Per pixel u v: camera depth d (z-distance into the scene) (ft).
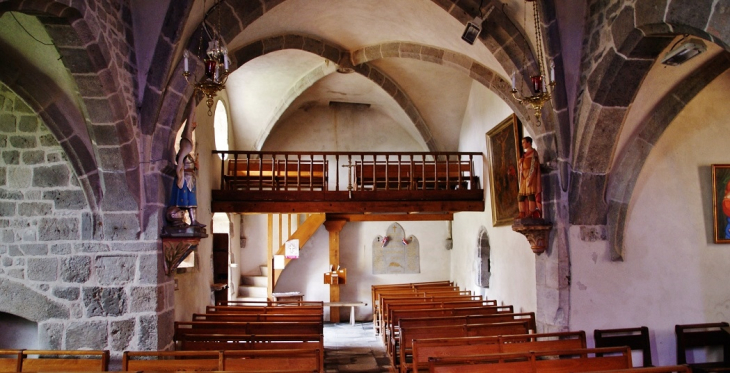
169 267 24.23
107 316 22.98
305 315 32.68
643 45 21.35
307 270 54.34
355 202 38.99
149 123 23.26
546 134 26.96
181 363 19.88
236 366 19.95
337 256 53.88
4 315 24.66
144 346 22.81
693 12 17.42
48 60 20.61
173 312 25.31
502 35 26.99
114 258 23.18
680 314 27.07
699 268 27.50
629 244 26.96
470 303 37.11
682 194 27.66
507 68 27.58
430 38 32.42
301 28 34.09
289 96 46.29
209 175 37.78
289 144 54.03
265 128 49.01
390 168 43.75
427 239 55.88
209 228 37.91
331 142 54.49
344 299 54.65
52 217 23.50
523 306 33.32
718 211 27.78
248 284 51.78
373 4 30.76
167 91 23.86
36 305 23.20
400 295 43.86
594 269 26.53
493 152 38.81
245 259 53.47
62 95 21.89
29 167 23.82
